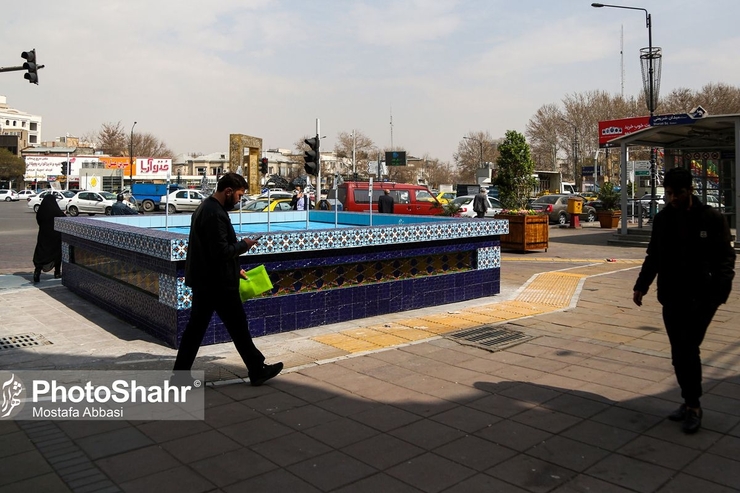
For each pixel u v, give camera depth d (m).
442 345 6.42
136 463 3.75
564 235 21.69
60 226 10.28
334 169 91.69
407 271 8.22
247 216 12.63
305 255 7.04
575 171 64.50
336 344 6.46
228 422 4.39
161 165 73.94
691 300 4.11
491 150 96.62
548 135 73.75
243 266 6.54
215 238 4.84
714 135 17.66
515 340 6.59
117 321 7.73
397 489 3.38
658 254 4.31
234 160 24.61
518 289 9.98
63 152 95.38
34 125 138.50
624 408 4.56
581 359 5.86
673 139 18.45
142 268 7.11
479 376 5.37
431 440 4.03
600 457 3.74
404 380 5.29
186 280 5.07
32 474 3.61
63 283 10.46
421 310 8.26
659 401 4.70
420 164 113.75
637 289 4.53
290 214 13.38
